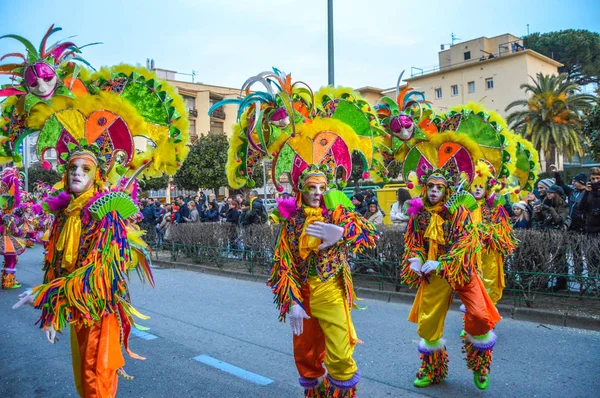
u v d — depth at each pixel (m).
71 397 4.04
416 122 4.73
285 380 4.27
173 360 4.85
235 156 3.56
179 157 3.79
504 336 5.38
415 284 4.07
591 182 6.64
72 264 3.08
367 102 3.81
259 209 10.49
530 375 4.19
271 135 3.38
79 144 3.19
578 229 7.12
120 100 3.42
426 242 4.02
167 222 13.56
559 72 44.09
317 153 3.39
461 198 3.84
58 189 3.41
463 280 3.72
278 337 5.56
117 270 3.02
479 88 37.62
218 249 10.59
